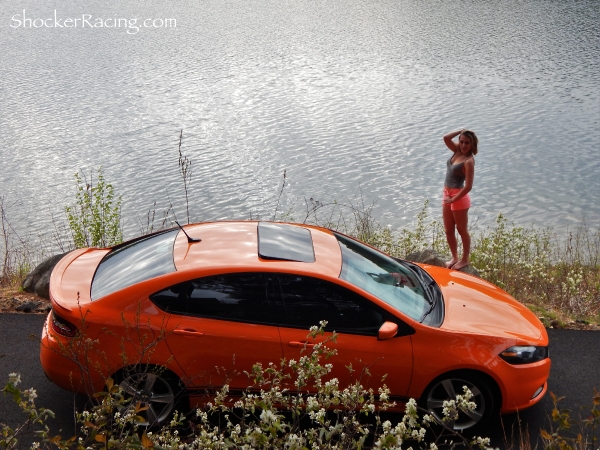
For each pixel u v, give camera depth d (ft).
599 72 222.89
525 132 156.15
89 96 201.67
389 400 18.44
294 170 126.72
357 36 317.22
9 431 12.44
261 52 282.97
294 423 13.08
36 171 125.59
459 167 29.25
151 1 433.89
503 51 267.18
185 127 164.25
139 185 116.37
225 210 103.65
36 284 28.53
